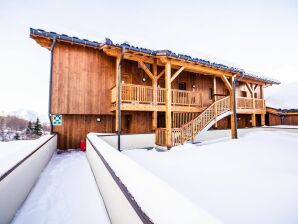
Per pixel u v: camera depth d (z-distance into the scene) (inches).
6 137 2345.0
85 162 275.9
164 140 374.3
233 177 183.5
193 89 557.3
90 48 402.9
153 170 211.0
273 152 287.1
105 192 130.3
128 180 76.7
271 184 163.9
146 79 471.8
